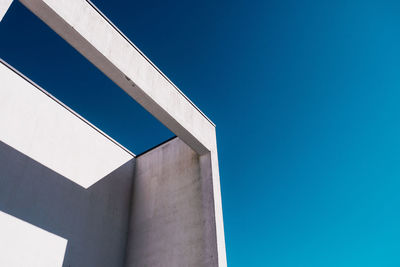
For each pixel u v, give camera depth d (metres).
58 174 6.20
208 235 5.69
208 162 6.62
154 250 6.35
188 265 5.64
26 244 5.08
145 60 5.90
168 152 7.81
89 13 4.94
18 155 5.60
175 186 6.97
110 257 6.46
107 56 5.00
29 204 5.42
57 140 6.51
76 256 5.80
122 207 7.37
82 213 6.32
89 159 7.10
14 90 6.01
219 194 6.21
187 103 6.71
